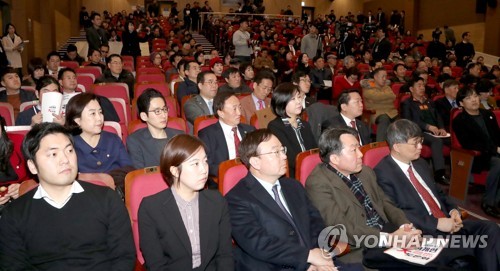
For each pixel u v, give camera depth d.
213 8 23.05
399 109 6.22
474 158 4.52
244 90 6.07
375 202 2.89
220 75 7.45
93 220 2.08
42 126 2.01
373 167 3.22
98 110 3.12
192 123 4.92
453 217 2.94
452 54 13.16
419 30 18.94
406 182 3.03
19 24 12.62
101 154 3.18
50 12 14.90
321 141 2.81
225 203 2.36
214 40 17.34
